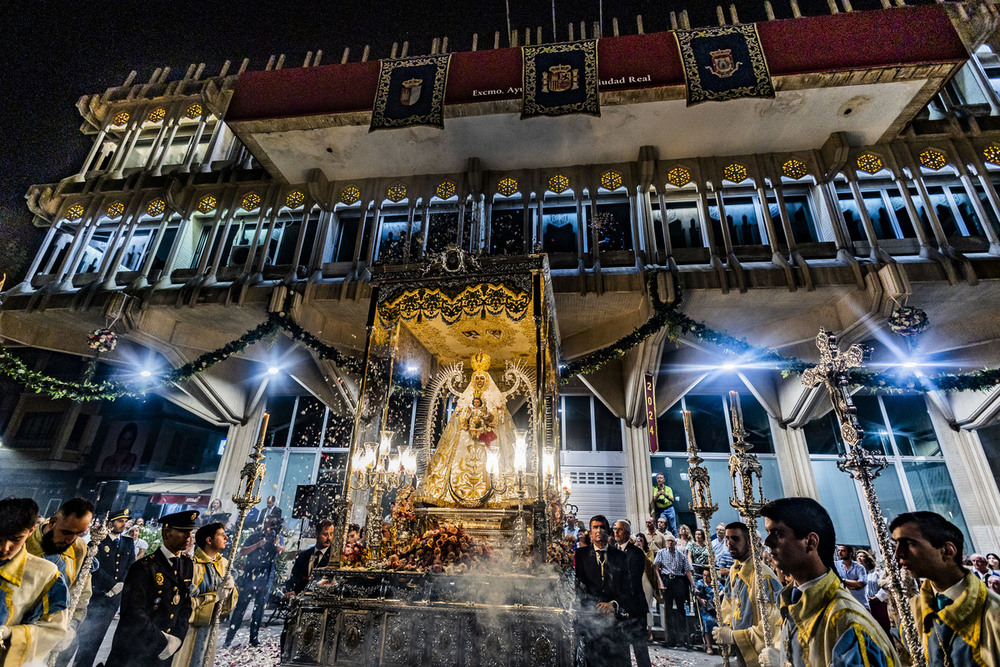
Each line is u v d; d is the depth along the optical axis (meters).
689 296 9.89
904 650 2.94
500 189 11.82
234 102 10.43
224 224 12.40
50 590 2.95
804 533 2.04
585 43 9.62
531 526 4.75
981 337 10.05
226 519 11.57
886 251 9.86
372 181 12.32
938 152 10.69
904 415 14.11
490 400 5.87
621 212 12.13
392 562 4.46
